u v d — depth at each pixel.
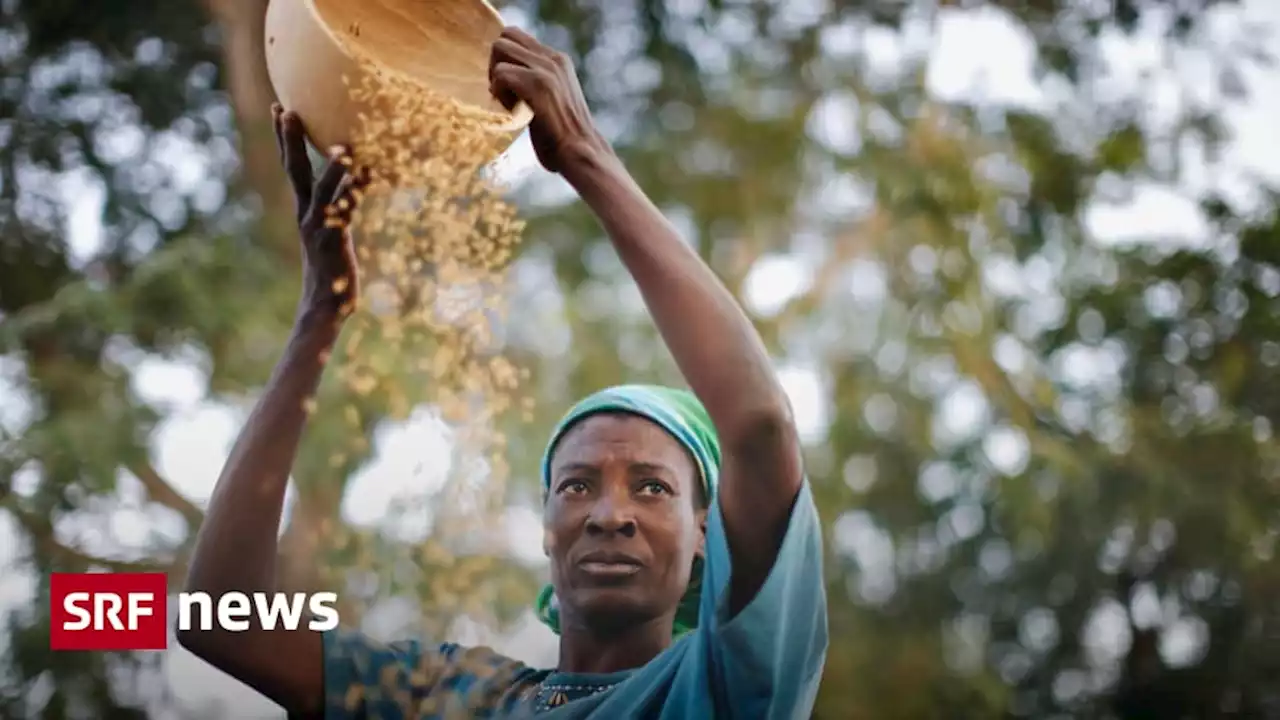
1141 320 10.55
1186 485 10.11
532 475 8.27
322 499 7.10
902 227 10.20
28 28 9.32
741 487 2.85
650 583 3.12
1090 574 10.23
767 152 10.20
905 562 10.34
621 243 2.91
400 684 3.21
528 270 9.59
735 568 2.88
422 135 3.06
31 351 8.61
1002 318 10.57
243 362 8.63
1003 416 10.36
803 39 10.27
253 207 9.38
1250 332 10.48
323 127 3.10
